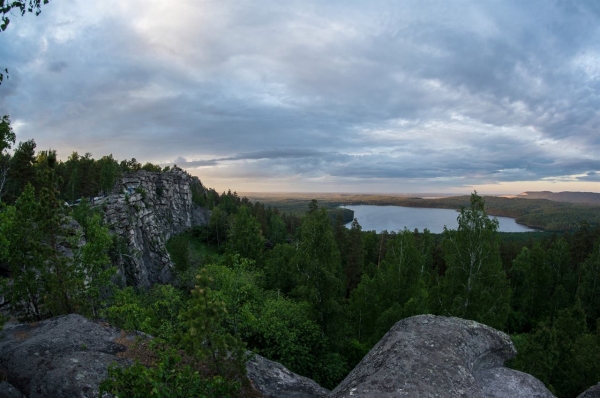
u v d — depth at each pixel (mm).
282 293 39469
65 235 16125
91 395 8672
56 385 8898
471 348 8695
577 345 22984
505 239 100062
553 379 21844
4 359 10141
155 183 84000
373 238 69625
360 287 30047
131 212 53219
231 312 20281
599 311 40719
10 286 14969
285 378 11969
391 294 28578
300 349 19609
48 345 10953
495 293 20641
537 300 45250
